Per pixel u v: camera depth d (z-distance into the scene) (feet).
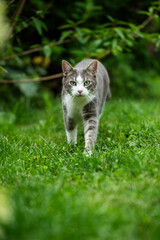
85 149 13.70
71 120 15.97
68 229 7.52
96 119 15.87
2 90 26.86
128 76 31.19
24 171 11.61
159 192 9.21
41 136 16.03
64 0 28.45
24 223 7.62
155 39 20.77
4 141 14.49
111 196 9.29
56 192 9.31
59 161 12.21
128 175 10.56
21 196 8.92
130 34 20.22
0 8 12.64
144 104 24.47
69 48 28.91
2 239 7.02
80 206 8.54
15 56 21.12
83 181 10.30
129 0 30.25
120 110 21.67
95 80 15.93
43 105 27.30
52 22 28.84
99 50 21.95
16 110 23.36
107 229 7.52
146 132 15.10
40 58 28.30
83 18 26.22
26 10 25.72
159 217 8.15
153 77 32.76
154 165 11.03
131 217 8.02
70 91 15.53
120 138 15.35
